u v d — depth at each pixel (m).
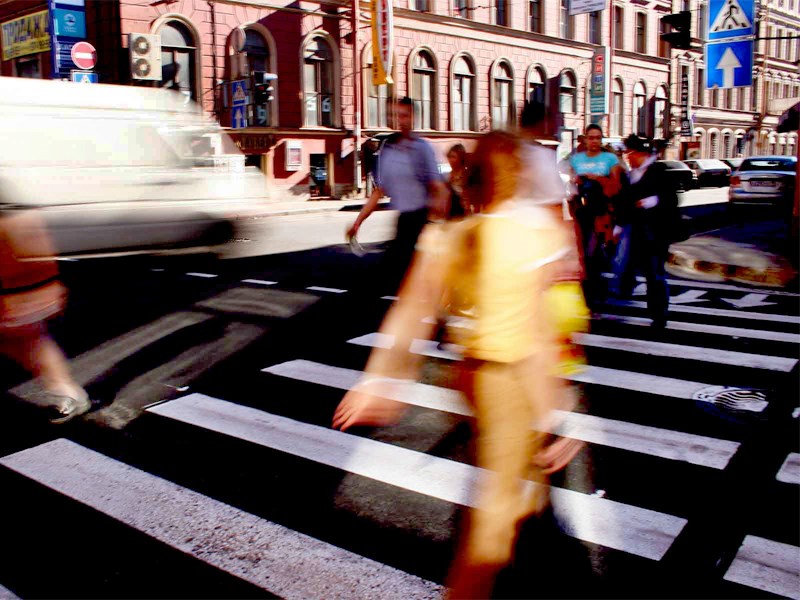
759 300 8.88
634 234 7.14
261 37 25.94
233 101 24.33
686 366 5.99
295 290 9.06
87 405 4.95
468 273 2.60
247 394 5.28
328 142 27.72
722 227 16.69
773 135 57.97
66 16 22.52
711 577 3.01
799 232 11.63
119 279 9.32
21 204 8.18
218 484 3.85
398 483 3.85
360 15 28.25
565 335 2.77
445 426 4.64
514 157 2.58
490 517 2.60
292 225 17.61
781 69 57.62
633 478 3.92
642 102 43.50
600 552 3.19
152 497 3.71
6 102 8.52
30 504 3.65
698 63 48.22
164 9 23.23
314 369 5.87
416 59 30.27
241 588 2.95
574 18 37.41
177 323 7.31
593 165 7.90
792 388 5.39
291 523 3.45
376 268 10.76
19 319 4.73
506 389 2.58
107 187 9.06
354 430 4.59
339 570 3.07
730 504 3.62
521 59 34.72
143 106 9.73
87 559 3.16
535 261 2.57
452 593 2.62
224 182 10.30
